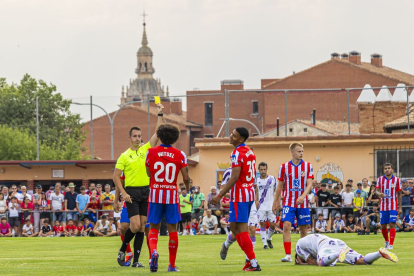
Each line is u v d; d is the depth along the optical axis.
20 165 70.50
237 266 23.86
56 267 24.19
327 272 20.70
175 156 21.56
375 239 42.12
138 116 171.50
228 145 65.25
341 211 53.81
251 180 21.81
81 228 56.41
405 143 61.56
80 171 70.81
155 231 21.64
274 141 63.62
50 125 155.75
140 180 23.62
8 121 153.62
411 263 23.66
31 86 156.38
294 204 25.19
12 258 29.47
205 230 54.66
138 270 22.50
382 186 34.53
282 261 25.12
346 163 62.69
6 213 56.97
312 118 124.31
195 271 21.84
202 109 188.88
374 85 156.62
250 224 33.66
